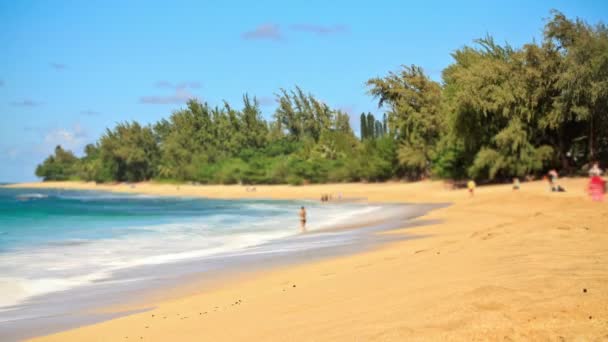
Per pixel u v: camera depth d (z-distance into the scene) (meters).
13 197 111.62
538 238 12.05
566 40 53.06
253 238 25.86
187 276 15.50
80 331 9.41
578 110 49.75
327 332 6.50
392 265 11.44
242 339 7.09
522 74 54.50
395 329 5.87
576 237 11.80
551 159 54.06
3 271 17.03
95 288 14.32
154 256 20.30
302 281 11.71
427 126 75.50
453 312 6.21
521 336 5.07
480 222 25.41
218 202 75.88
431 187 69.94
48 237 27.38
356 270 11.77
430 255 11.99
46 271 17.03
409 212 38.03
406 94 78.31
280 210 50.53
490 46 65.44
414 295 7.71
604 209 18.44
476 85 55.69
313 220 36.66
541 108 54.56
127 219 41.94
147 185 161.25
